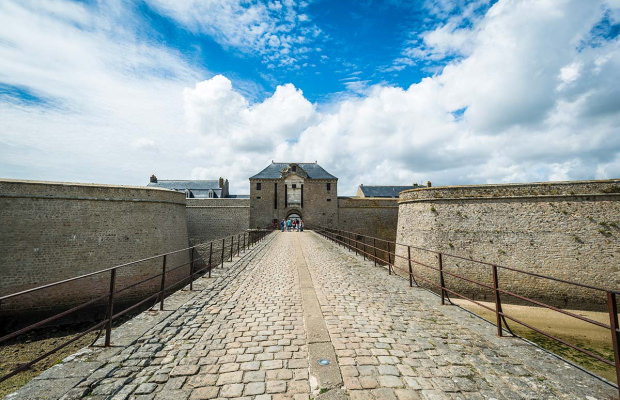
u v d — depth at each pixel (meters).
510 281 13.38
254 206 36.50
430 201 16.09
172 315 5.02
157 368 3.27
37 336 10.39
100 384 2.95
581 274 12.25
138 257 16.19
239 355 3.58
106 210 15.45
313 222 36.12
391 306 5.50
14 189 13.16
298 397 2.76
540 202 13.49
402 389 2.87
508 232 13.87
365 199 33.72
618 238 11.91
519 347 3.77
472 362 3.40
